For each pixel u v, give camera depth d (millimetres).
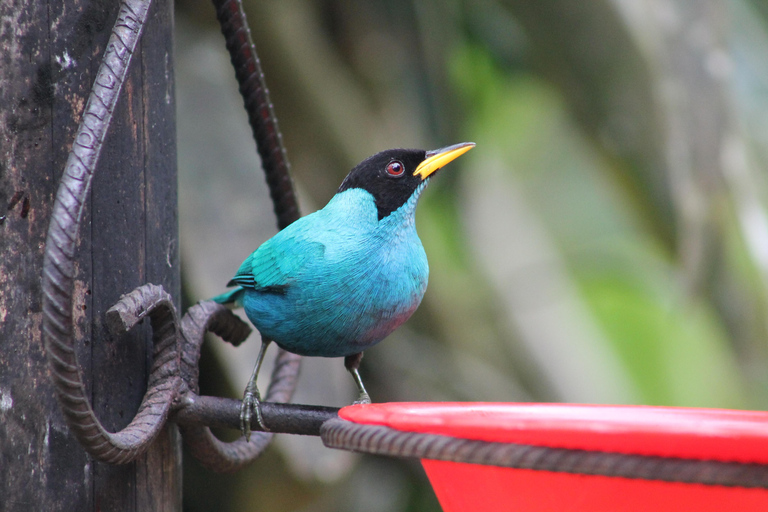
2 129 4602
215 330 5688
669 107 10391
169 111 5516
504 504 3721
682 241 10805
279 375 6586
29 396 4621
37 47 4723
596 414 4219
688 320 12086
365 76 12055
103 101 4250
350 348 6266
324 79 11242
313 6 11812
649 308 20938
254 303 6188
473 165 14391
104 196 4965
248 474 9555
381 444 3596
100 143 4172
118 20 4469
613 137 10820
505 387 13812
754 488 3117
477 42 13484
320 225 6086
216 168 9562
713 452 3102
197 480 10562
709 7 10328
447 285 13102
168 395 4988
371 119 11867
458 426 3434
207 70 10008
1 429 4531
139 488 5055
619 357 18781
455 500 4027
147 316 5086
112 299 4980
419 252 6289
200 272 9117
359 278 5898
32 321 4652
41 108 4723
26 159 4664
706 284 11781
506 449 3338
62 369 3930
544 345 15398
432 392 12289
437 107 12414
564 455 3260
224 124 9734
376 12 11938
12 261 4594
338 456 9234
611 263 20703
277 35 10836
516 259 17453
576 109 11391
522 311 15406
